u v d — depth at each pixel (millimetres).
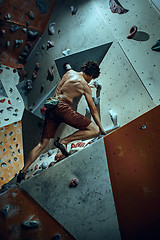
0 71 4324
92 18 3553
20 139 4172
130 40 3096
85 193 2416
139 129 2330
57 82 3820
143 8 3092
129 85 3027
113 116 3127
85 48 3564
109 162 2404
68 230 2412
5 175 3824
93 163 2434
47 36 4180
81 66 3408
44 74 4090
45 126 3023
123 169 2361
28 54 4418
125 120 3045
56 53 3979
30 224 2326
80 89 3029
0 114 4125
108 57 3293
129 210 2330
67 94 3023
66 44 3855
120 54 3154
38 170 3387
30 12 4148
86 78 3131
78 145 3207
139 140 2326
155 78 2809
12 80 4383
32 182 2512
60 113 2938
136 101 2947
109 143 2418
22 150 4121
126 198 2340
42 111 3779
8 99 4254
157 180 2252
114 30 3266
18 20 4172
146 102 2850
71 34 3805
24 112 4254
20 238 2293
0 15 4098
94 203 2393
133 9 3172
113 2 3352
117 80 3168
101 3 3506
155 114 2279
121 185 2357
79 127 2938
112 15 3342
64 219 2426
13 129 4156
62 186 2459
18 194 2463
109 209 2367
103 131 3074
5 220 2328
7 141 4047
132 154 2342
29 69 4387
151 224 2275
